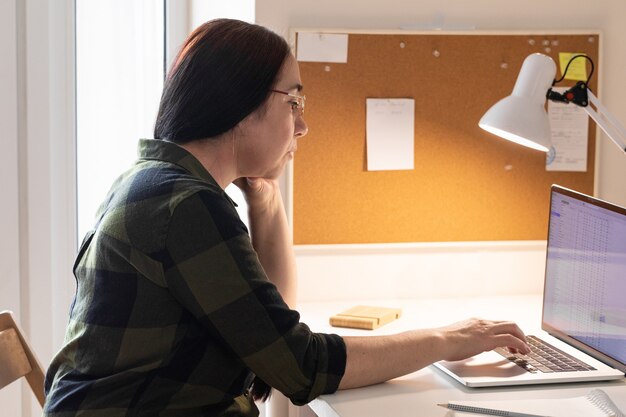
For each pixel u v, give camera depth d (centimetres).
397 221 214
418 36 210
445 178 216
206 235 115
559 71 217
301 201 210
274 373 121
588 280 161
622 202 224
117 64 229
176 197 115
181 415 117
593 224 159
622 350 147
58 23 217
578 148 221
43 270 218
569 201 169
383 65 209
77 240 229
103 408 112
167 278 113
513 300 214
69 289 225
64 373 118
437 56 212
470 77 213
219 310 115
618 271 150
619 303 150
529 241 221
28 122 213
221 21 129
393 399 132
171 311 115
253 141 129
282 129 130
